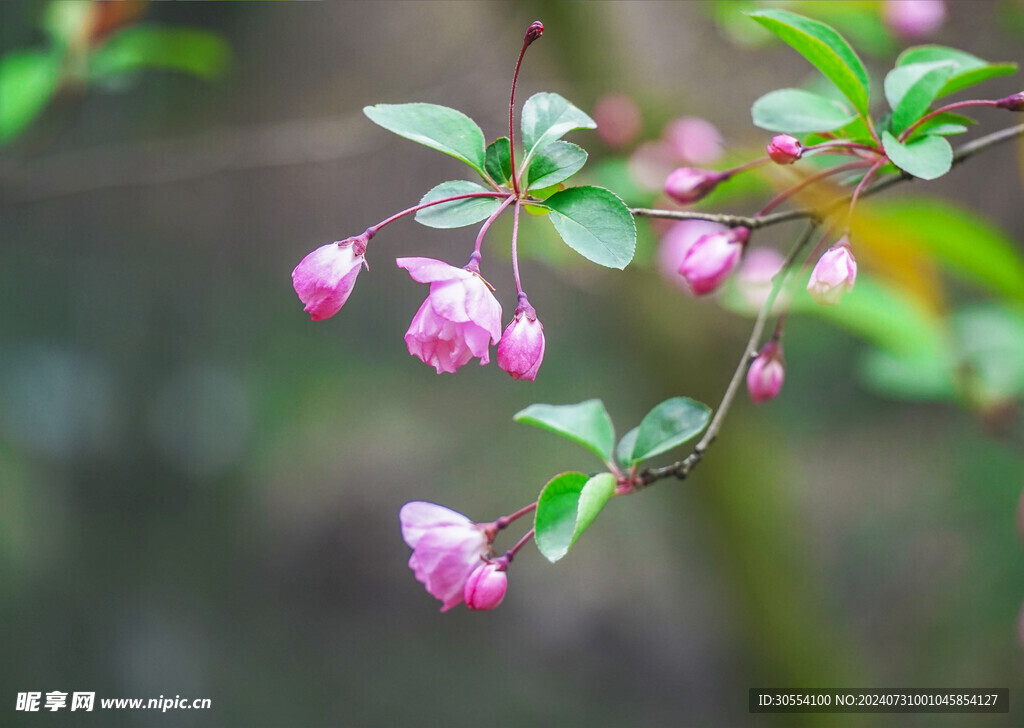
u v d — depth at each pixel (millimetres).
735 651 4605
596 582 5844
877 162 1322
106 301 6191
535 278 5984
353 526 6172
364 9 5805
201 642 5699
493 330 1074
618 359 5793
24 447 5535
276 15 6125
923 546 5008
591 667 5664
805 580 4371
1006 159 4363
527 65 3535
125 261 6391
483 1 3592
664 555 5746
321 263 1131
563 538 1286
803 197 1799
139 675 5422
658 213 1305
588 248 1093
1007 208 4395
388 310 6836
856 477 5398
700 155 2430
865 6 2361
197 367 6383
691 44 3693
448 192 1185
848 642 4676
